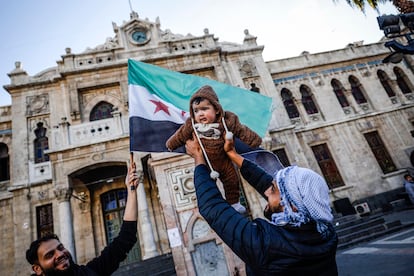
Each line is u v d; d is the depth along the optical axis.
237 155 1.59
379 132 16.41
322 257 1.04
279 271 0.97
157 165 5.02
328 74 17.59
